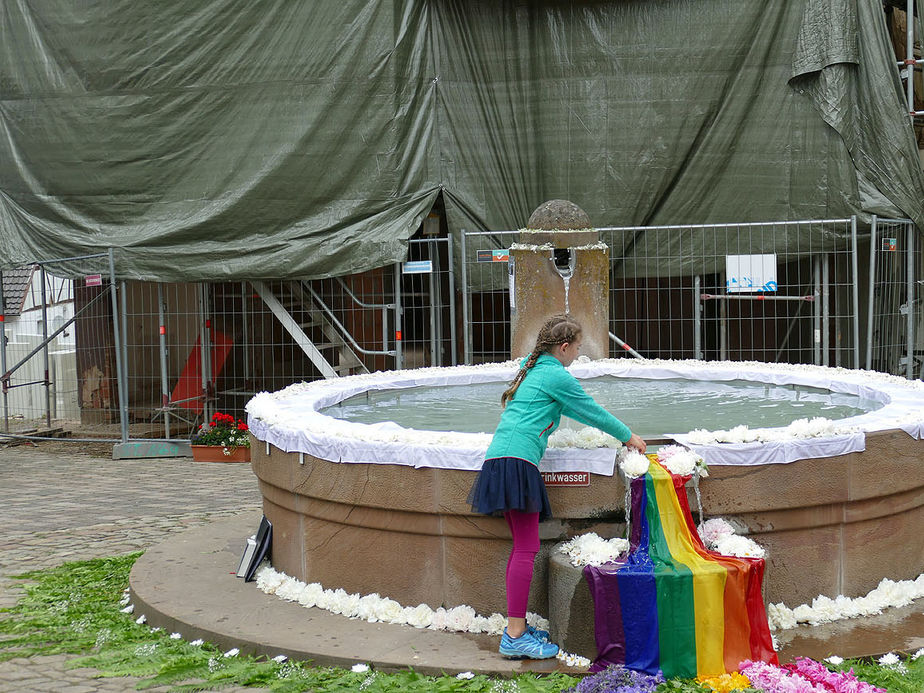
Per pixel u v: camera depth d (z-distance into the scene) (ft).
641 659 13.44
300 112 37.99
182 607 16.98
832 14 35.94
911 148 36.29
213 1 37.78
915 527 16.56
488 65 38.24
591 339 28.09
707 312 45.01
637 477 14.19
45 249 39.75
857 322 34.55
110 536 25.30
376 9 37.45
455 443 15.24
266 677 14.21
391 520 15.83
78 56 38.63
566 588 13.91
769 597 14.98
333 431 16.53
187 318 48.29
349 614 16.17
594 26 37.73
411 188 38.22
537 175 38.50
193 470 34.63
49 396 48.91
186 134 38.52
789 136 37.06
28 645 16.71
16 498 30.55
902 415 16.61
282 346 46.62
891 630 14.73
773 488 14.83
